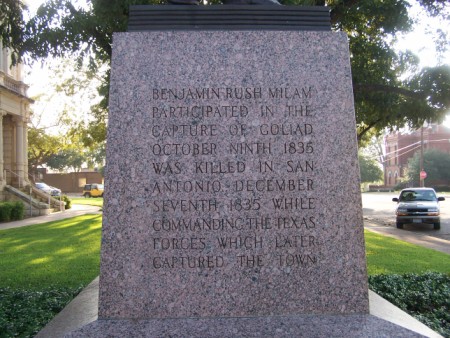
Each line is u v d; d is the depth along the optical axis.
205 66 3.90
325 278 3.75
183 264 3.70
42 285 7.57
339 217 3.80
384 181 88.06
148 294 3.67
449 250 12.71
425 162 63.34
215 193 3.77
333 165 3.85
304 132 3.87
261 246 3.74
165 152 3.80
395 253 10.88
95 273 8.51
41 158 53.59
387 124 13.69
